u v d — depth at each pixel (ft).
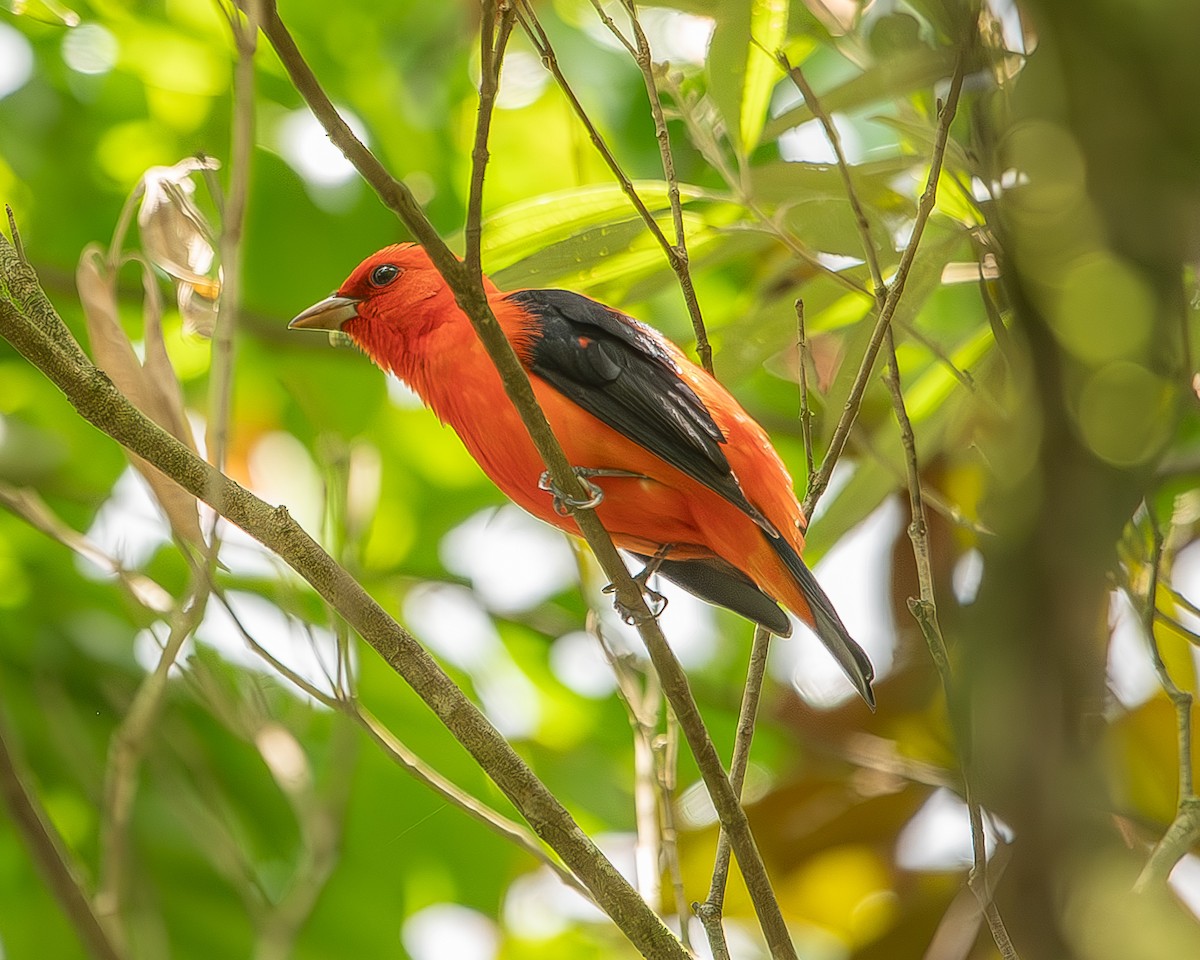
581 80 52.49
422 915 49.42
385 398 55.11
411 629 54.85
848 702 40.06
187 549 25.02
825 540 36.11
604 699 55.93
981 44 18.75
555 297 33.40
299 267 54.13
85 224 54.29
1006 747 14.44
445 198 54.54
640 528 33.17
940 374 35.83
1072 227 14.84
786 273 37.45
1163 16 13.57
